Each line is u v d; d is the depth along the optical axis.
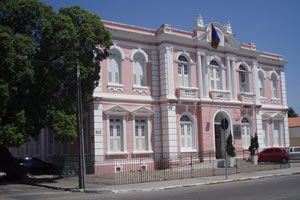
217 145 30.12
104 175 21.83
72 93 20.17
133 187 16.39
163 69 26.31
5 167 22.81
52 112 19.72
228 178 18.78
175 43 26.94
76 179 20.75
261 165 26.05
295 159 32.19
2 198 13.73
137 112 25.14
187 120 27.17
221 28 29.89
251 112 31.27
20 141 18.14
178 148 25.95
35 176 23.89
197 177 19.84
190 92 27.06
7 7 18.55
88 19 19.95
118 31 24.94
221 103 28.77
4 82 17.89
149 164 25.30
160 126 26.20
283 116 35.38
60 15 18.98
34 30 19.31
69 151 27.27
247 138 30.95
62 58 18.80
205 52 28.55
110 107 24.08
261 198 11.78
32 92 19.30
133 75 25.64
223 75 29.64
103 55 21.19
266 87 34.47
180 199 12.26
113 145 24.16
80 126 17.00
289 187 14.55
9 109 18.92
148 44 26.56
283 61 36.03
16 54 17.61
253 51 32.03
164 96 26.08
